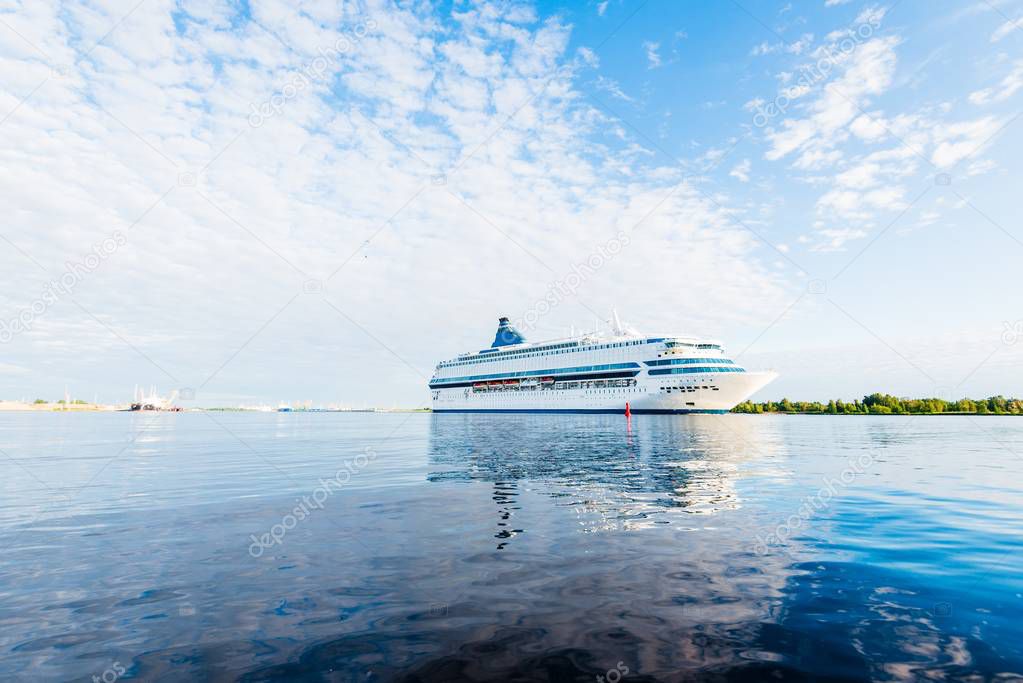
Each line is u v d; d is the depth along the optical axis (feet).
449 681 13.07
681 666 13.83
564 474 52.26
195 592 19.44
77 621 16.87
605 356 295.07
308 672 13.60
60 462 66.80
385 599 18.63
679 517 31.83
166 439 118.21
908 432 140.15
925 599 18.57
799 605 18.01
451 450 82.89
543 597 18.74
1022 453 77.51
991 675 13.39
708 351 269.64
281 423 254.68
